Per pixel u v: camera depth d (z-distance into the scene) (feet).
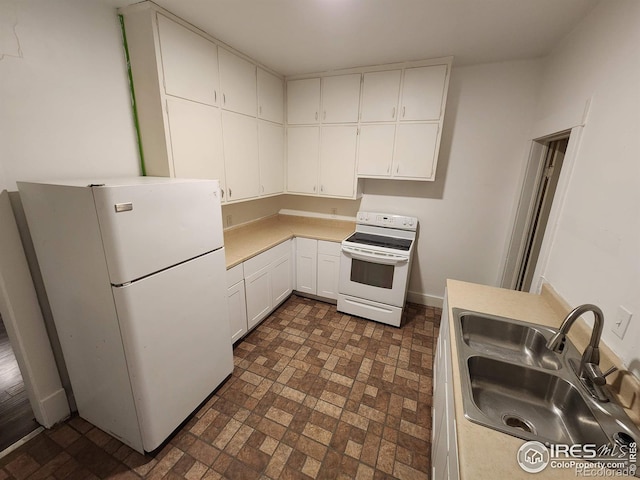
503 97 8.07
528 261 8.11
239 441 5.26
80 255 4.18
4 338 7.69
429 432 5.52
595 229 4.18
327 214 11.21
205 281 5.50
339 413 5.90
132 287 4.13
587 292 4.21
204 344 5.70
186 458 4.94
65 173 5.13
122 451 5.03
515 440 2.57
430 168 8.43
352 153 9.20
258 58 7.91
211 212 5.43
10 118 4.38
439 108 7.96
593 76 4.72
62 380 5.56
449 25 5.86
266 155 9.06
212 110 6.81
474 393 3.69
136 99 5.90
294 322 9.20
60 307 4.83
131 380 4.48
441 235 9.73
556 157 7.25
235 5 5.26
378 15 5.51
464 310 4.94
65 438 5.24
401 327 9.07
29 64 4.49
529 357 4.52
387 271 8.74
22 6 4.32
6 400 5.89
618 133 3.91
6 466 4.75
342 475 4.73
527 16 5.39
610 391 3.22
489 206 8.93
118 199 3.80
